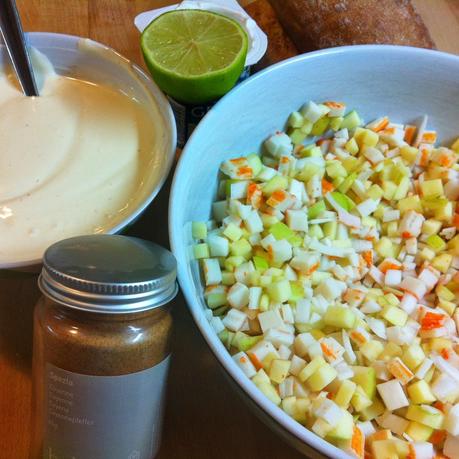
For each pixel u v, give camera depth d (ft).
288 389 2.12
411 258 2.63
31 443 2.07
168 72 2.51
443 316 2.36
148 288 1.69
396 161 2.82
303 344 2.22
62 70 2.71
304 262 2.41
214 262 2.39
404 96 2.87
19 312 2.43
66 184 2.36
